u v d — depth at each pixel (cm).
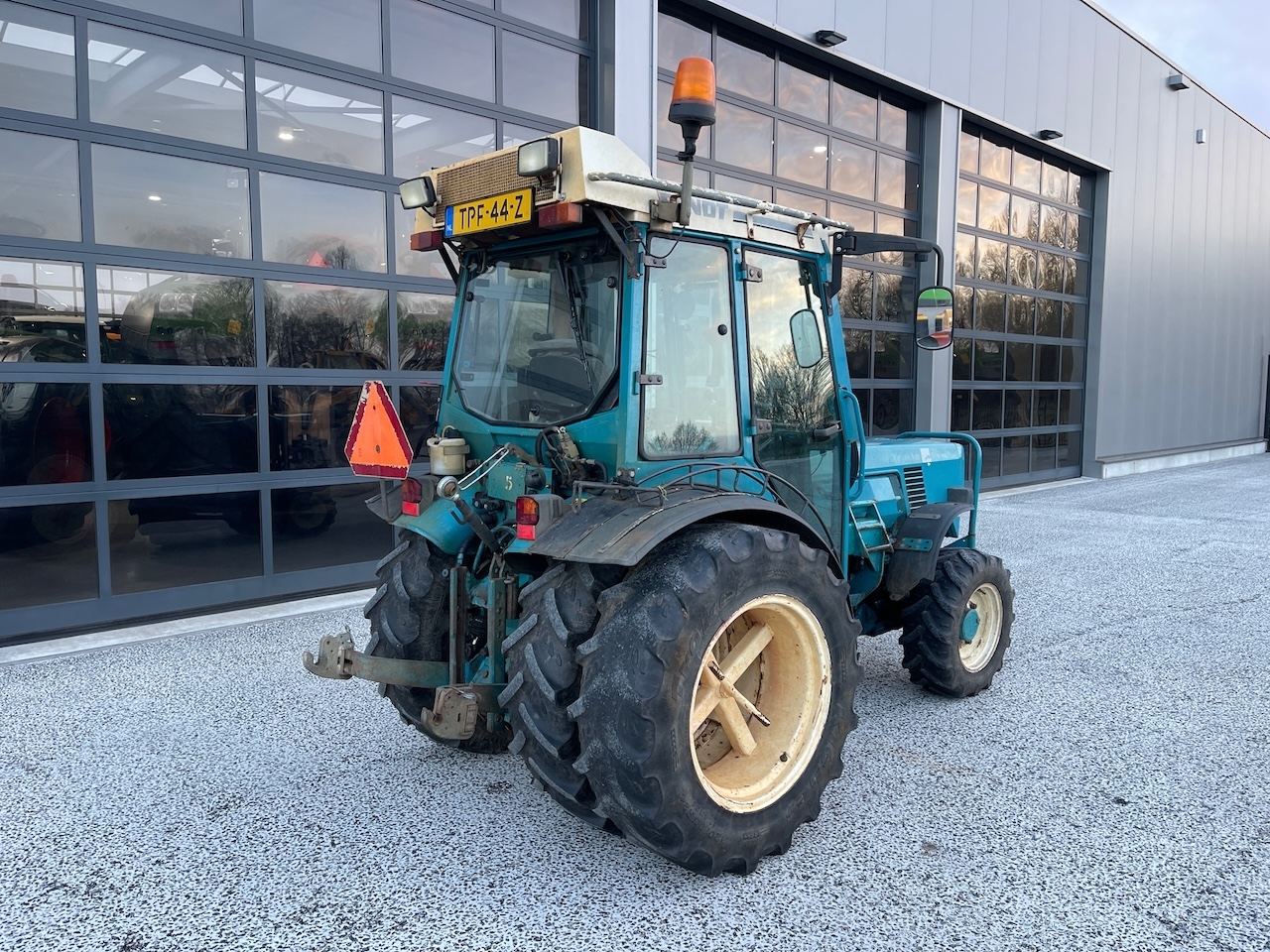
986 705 391
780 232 319
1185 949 216
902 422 1045
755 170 853
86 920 229
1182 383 1583
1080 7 1207
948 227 1048
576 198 245
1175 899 238
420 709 321
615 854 265
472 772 324
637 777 223
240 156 532
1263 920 228
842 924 227
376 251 600
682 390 282
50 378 472
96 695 399
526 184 262
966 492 432
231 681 419
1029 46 1130
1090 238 1338
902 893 242
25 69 458
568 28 691
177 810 291
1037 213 1230
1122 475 1430
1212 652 471
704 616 237
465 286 323
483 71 644
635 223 260
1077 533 851
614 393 268
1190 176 1518
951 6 1011
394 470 309
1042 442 1294
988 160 1138
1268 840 271
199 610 532
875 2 918
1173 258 1505
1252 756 335
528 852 266
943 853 264
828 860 260
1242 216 1712
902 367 1038
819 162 920
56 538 480
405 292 615
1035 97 1150
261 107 540
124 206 493
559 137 247
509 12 654
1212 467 1569
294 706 388
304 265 564
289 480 566
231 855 263
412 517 312
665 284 276
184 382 519
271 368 554
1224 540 805
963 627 384
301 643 480
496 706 272
